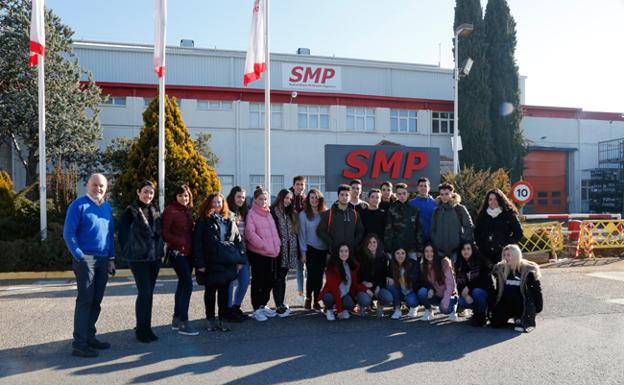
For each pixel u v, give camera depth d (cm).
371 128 2998
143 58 3022
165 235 606
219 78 3156
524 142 3291
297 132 2825
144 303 587
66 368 497
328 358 530
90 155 2194
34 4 1227
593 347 564
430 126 3123
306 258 751
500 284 647
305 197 793
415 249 734
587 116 3650
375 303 793
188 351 554
